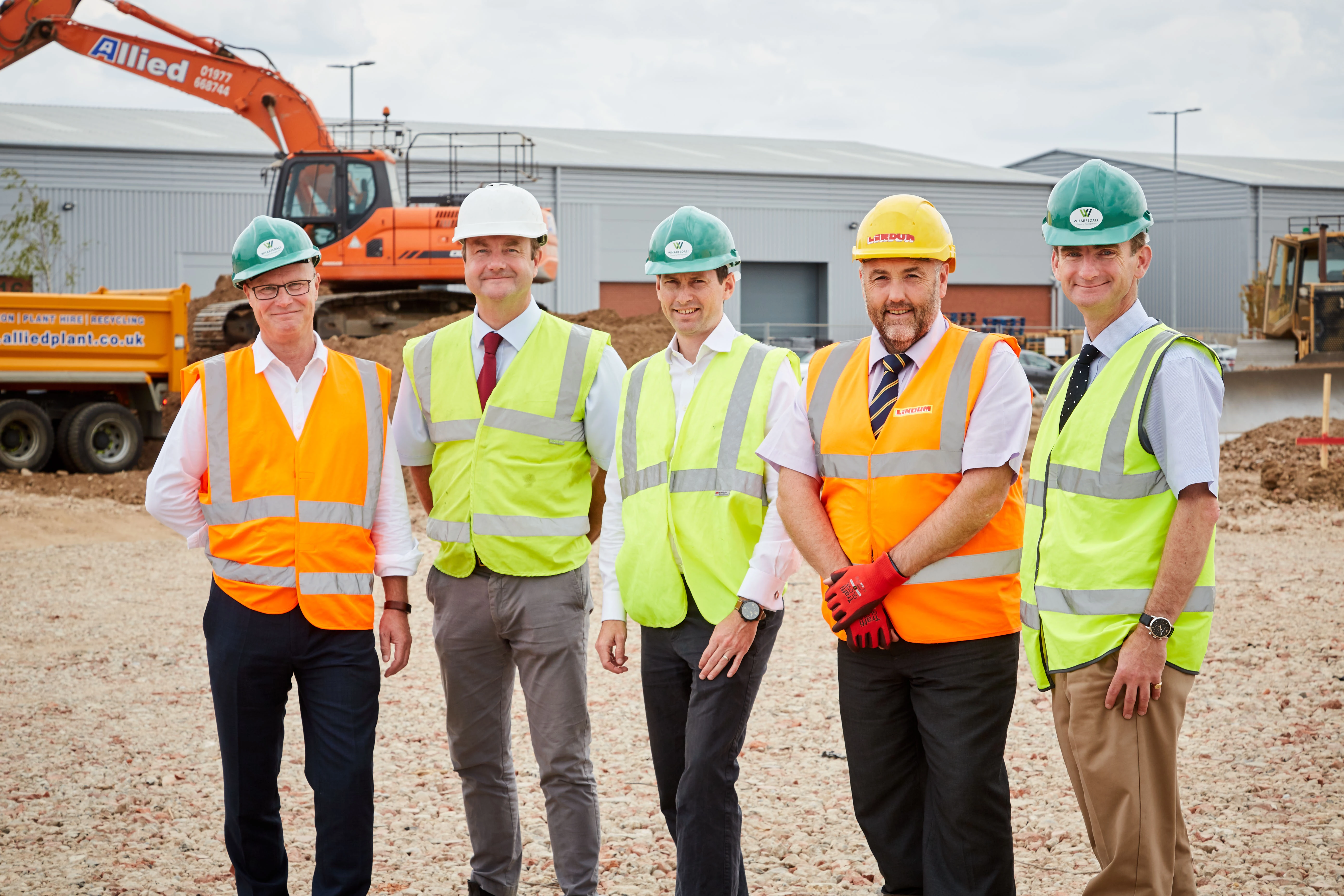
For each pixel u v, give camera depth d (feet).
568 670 11.46
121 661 22.85
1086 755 9.65
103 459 50.85
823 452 10.43
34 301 48.60
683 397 11.39
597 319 62.49
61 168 111.04
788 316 140.87
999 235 148.05
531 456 11.56
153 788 15.47
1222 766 15.33
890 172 149.28
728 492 10.84
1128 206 9.71
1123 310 10.02
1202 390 9.29
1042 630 9.98
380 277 60.39
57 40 59.93
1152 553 9.47
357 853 10.44
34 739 17.69
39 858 13.00
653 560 11.03
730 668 10.52
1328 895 11.34
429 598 12.14
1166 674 9.45
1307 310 80.89
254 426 10.59
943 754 9.94
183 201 114.73
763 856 12.98
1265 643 22.15
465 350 11.87
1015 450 9.67
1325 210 158.30
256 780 10.61
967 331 10.21
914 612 9.91
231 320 61.67
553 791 11.49
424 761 16.62
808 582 30.50
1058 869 12.31
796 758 16.44
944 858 10.03
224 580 10.52
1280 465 44.96
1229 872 11.95
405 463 12.35
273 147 122.93
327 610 10.44
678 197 133.18
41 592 30.27
